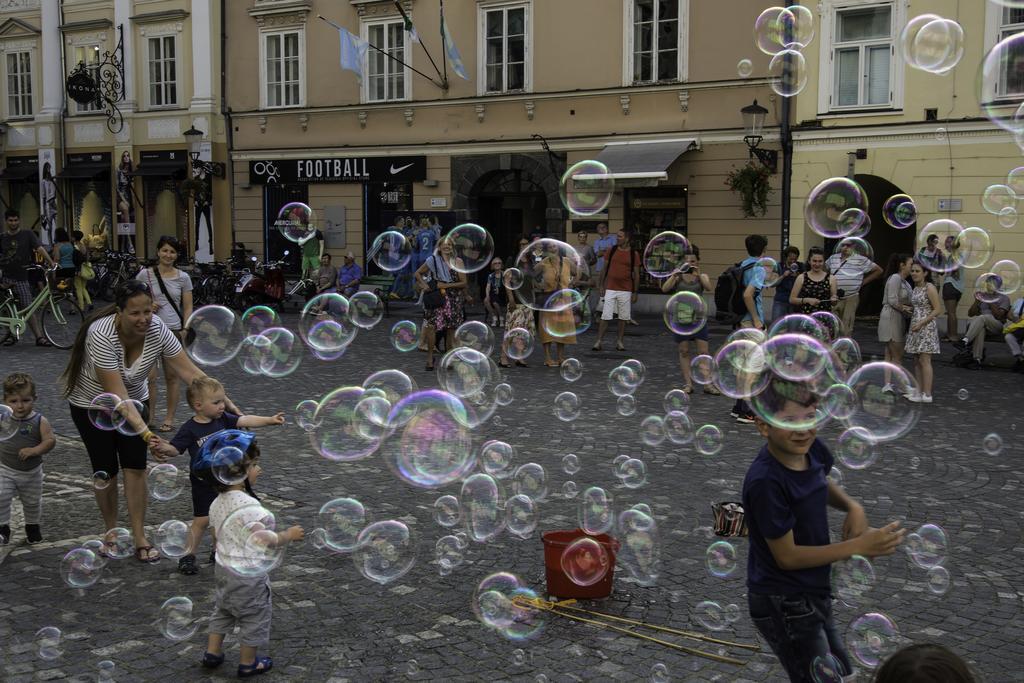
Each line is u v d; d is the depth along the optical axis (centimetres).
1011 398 915
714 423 778
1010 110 686
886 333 904
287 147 2092
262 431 733
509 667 333
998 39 1405
